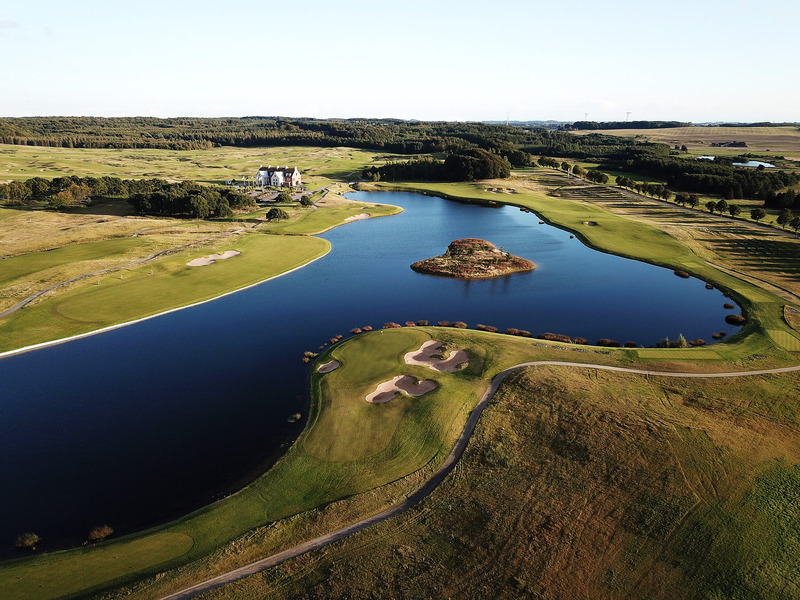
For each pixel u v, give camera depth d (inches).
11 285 2864.2
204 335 2432.3
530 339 2272.4
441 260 3656.5
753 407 1620.3
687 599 962.1
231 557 1107.3
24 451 1547.7
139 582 1042.7
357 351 2129.7
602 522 1160.8
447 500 1261.1
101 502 1337.4
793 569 1018.7
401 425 1579.7
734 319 2556.6
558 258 3784.5
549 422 1546.5
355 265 3668.8
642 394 1697.8
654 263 3582.7
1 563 1130.0
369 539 1138.0
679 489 1250.6
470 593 985.5
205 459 1508.4
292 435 1620.3
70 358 2176.4
